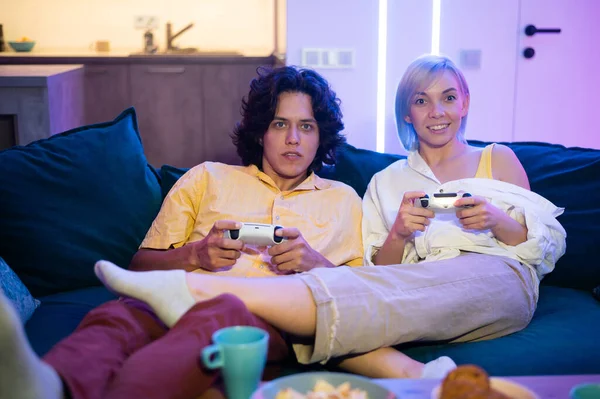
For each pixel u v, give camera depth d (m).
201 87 4.93
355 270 1.53
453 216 1.91
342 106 4.04
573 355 1.54
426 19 4.00
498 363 1.51
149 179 2.06
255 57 4.89
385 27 3.97
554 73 4.21
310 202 1.93
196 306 1.23
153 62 4.86
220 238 1.65
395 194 2.00
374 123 4.07
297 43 3.94
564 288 1.93
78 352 1.17
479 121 4.22
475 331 1.65
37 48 5.41
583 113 4.30
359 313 1.42
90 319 1.34
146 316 1.39
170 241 1.85
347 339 1.42
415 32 4.00
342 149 2.18
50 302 1.77
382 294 1.47
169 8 5.43
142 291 1.27
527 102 4.23
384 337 1.46
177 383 1.09
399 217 1.80
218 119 4.98
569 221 1.92
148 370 1.08
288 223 1.87
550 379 1.12
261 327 1.34
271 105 1.89
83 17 5.41
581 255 1.89
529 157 2.07
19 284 1.69
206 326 1.17
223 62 4.90
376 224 1.96
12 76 3.63
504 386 0.98
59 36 5.42
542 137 4.30
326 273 1.46
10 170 1.85
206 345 1.15
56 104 3.89
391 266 1.59
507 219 1.78
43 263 1.82
